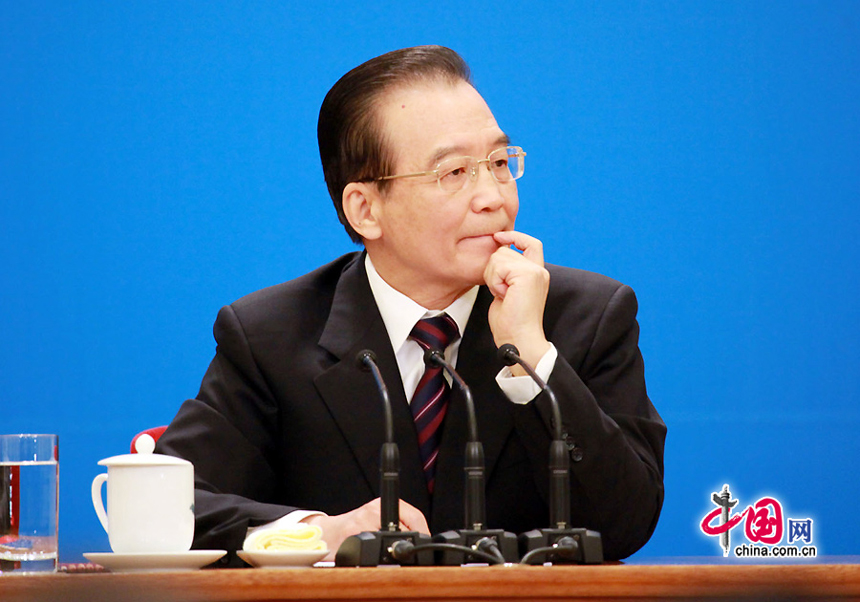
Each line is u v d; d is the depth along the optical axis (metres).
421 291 7.68
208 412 7.67
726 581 4.26
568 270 8.26
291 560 5.39
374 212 7.59
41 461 5.61
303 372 7.73
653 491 7.01
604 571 4.24
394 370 7.62
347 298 7.94
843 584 4.28
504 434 7.43
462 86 7.50
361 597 4.22
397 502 5.35
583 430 6.48
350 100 7.58
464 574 4.21
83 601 4.29
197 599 4.26
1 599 4.32
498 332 6.80
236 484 7.55
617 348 7.80
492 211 7.27
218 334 8.05
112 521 5.55
